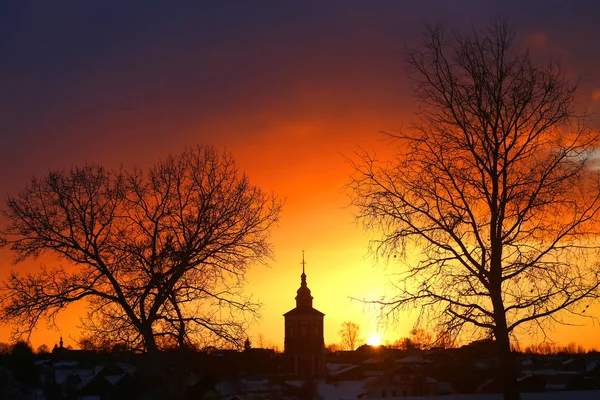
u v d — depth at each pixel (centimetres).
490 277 2516
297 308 13825
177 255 3716
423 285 2558
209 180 3931
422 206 2588
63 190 3834
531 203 2472
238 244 3831
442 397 2558
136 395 3722
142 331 3622
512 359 2536
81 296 3775
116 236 3862
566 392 2581
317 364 13050
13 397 3606
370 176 2652
